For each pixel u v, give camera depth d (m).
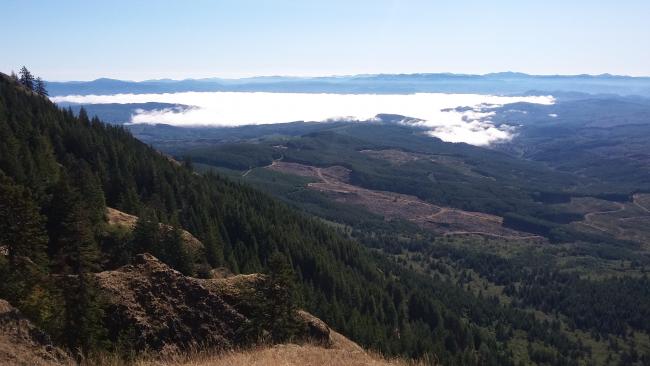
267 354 25.44
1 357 20.09
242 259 100.06
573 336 171.12
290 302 36.66
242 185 182.00
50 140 110.31
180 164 172.50
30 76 162.50
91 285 31.12
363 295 114.62
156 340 29.56
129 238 62.66
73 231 41.91
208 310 33.34
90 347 26.33
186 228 100.75
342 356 26.41
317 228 164.88
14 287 31.42
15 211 40.41
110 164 119.06
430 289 173.00
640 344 165.75
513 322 166.50
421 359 29.30
